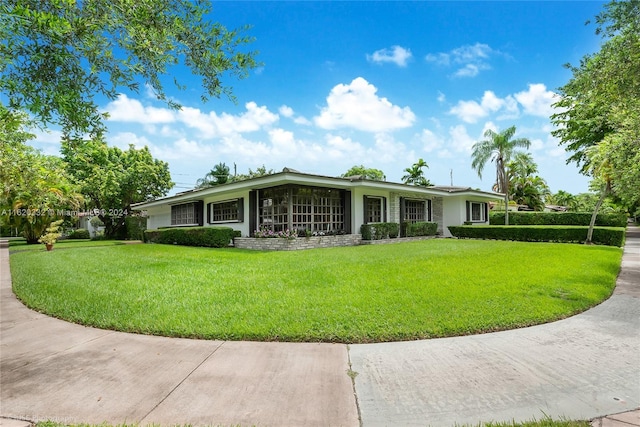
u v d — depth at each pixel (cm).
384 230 1620
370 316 425
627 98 616
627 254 1170
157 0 302
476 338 374
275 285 598
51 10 265
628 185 800
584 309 486
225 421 226
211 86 364
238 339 377
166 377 290
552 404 244
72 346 366
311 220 1433
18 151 852
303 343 364
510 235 1709
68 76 294
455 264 809
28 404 250
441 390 265
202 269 788
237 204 1655
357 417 230
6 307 552
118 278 708
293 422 224
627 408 239
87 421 228
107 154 2641
